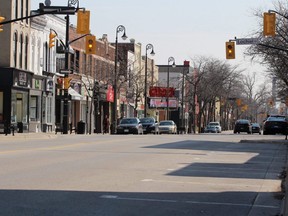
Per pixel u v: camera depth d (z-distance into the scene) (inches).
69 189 615.5
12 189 605.0
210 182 730.2
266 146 1568.7
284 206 531.8
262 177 806.5
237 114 6934.1
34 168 821.2
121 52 3782.0
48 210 489.4
